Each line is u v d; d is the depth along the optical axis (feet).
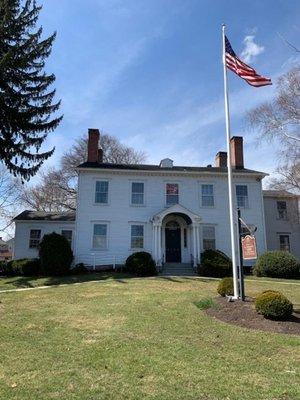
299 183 96.12
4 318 37.45
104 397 18.53
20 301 48.67
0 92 77.30
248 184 95.25
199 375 21.57
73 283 67.87
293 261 80.12
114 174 92.84
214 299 43.98
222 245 91.30
